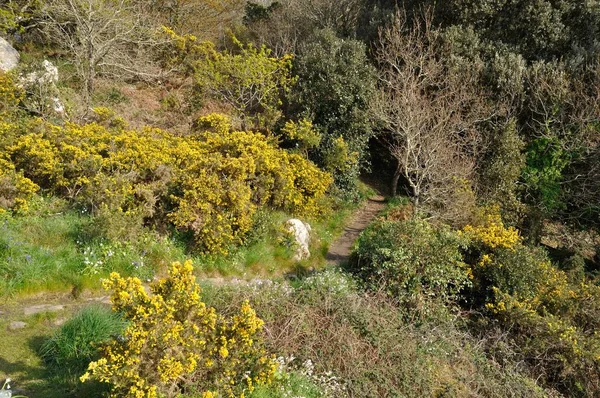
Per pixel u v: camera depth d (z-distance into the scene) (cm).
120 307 487
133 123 1427
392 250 910
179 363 477
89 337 619
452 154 1280
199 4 1966
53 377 570
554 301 902
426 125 1370
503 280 933
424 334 786
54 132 1025
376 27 1823
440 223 1121
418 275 888
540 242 1334
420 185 1320
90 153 1006
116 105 1487
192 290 528
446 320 846
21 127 1046
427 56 1619
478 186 1375
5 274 757
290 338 663
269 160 1164
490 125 1516
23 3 1585
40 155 951
